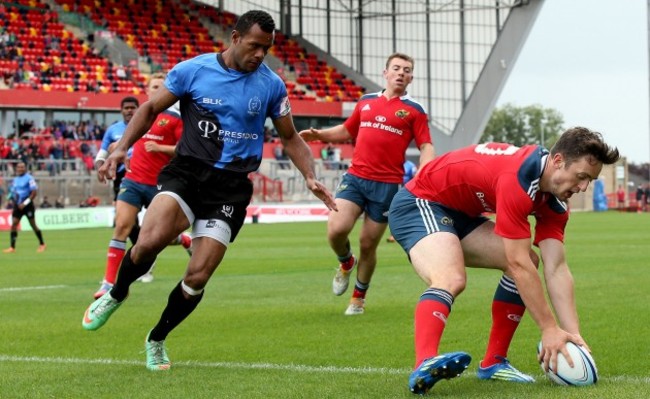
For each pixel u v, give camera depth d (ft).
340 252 64.54
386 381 38.70
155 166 74.74
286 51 302.66
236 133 41.57
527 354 45.39
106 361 45.06
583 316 59.00
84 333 54.95
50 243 161.17
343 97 298.56
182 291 41.39
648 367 41.45
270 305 68.64
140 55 278.05
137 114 41.45
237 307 67.36
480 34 305.73
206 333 54.34
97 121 263.90
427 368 33.88
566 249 126.93
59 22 271.90
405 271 96.27
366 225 62.49
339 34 308.60
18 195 139.54
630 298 68.95
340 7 308.40
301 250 133.69
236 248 138.51
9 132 251.80
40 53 260.83
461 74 308.40
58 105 251.80
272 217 244.63
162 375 40.91
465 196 38.29
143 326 57.57
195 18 297.12
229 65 41.75
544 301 36.17
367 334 53.26
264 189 257.55
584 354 36.50
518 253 35.78
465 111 309.63
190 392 37.09
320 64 305.12
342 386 37.78
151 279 88.69
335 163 265.75
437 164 39.17
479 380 38.73
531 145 37.01
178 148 41.83
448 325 55.67
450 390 36.60
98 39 271.28
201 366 43.21
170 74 41.60
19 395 36.96
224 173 41.47
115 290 42.11
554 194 35.78
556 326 36.58
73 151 242.78
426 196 39.19
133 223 74.84
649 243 140.26
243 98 41.52
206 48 290.35
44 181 230.89
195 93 41.42
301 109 284.20
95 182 237.25
